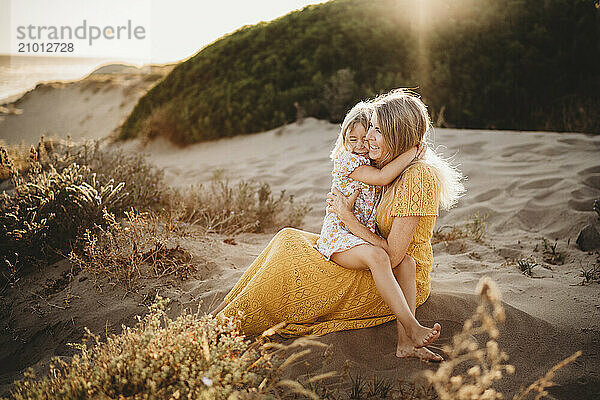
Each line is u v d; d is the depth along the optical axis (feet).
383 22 38.01
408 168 10.24
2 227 13.70
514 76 32.58
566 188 18.40
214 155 30.99
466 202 18.84
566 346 9.99
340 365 9.50
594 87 31.27
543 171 20.49
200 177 25.16
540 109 30.60
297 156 27.66
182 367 7.61
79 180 15.55
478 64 33.60
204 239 14.94
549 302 11.60
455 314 10.78
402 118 10.16
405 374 9.25
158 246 13.48
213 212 17.60
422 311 10.79
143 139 35.86
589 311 11.12
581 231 15.03
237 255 14.32
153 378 7.65
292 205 18.84
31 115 55.98
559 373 9.25
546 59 32.91
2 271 13.39
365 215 10.75
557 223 16.51
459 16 36.86
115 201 15.28
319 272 10.22
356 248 9.94
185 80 39.42
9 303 12.29
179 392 7.41
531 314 10.89
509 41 34.24
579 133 26.02
